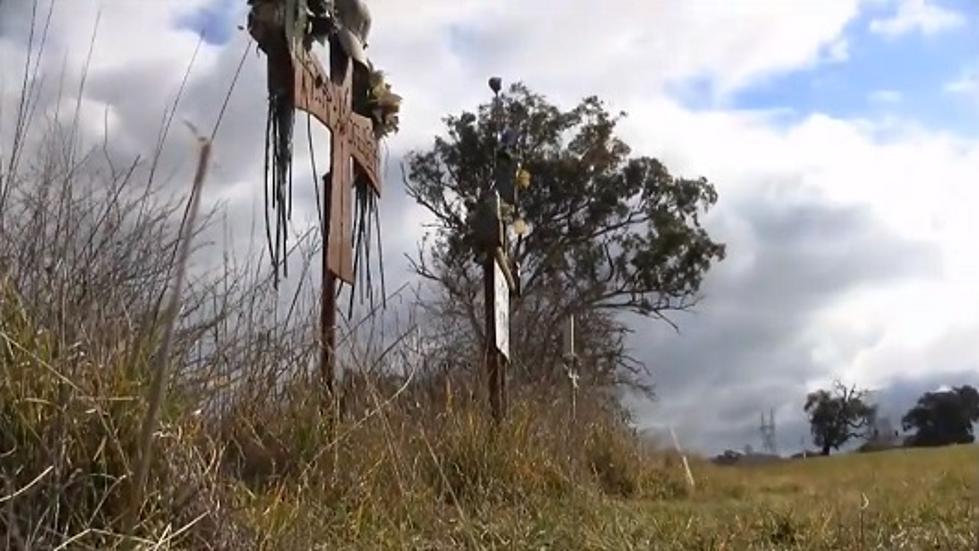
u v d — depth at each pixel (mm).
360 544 4281
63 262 3826
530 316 16281
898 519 5359
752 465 8180
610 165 27969
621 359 19984
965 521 5273
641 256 28000
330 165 6094
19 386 3500
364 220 6844
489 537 4609
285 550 3805
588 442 7902
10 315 3619
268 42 5406
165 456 3604
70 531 3383
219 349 4371
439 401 6566
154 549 3270
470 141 26484
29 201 3898
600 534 4688
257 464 4586
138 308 3951
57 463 3412
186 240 1622
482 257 8234
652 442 8562
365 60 6691
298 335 5180
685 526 5047
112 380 3617
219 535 3611
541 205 27641
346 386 5504
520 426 6703
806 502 6148
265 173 5340
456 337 7941
